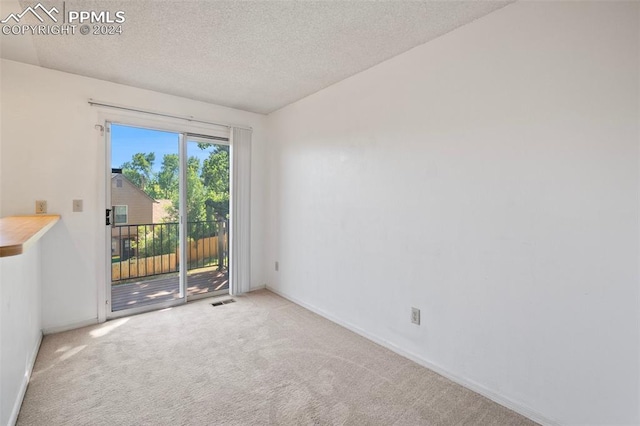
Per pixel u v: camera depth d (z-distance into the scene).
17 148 2.49
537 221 1.66
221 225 3.83
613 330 1.43
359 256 2.72
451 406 1.78
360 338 2.64
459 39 1.98
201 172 3.61
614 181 1.42
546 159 1.62
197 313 3.15
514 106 1.73
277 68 2.60
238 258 3.78
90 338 2.54
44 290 2.61
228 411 1.70
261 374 2.06
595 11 1.45
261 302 3.52
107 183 2.92
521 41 1.70
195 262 3.64
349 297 2.82
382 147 2.50
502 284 1.80
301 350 2.41
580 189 1.51
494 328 1.84
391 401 1.81
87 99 2.77
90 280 2.82
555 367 1.60
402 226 2.35
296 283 3.51
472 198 1.93
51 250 2.63
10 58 2.43
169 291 3.42
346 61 2.47
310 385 1.95
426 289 2.20
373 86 2.56
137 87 3.03
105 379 1.97
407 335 2.33
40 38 2.12
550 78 1.60
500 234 1.80
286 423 1.62
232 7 1.77
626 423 1.40
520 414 1.72
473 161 1.92
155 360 2.21
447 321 2.07
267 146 3.99
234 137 3.68
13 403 1.56
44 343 2.44
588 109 1.48
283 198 3.71
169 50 2.29
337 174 2.94
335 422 1.63
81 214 2.77
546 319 1.63
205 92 3.18
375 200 2.57
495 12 1.80
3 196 2.46
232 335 2.65
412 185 2.27
